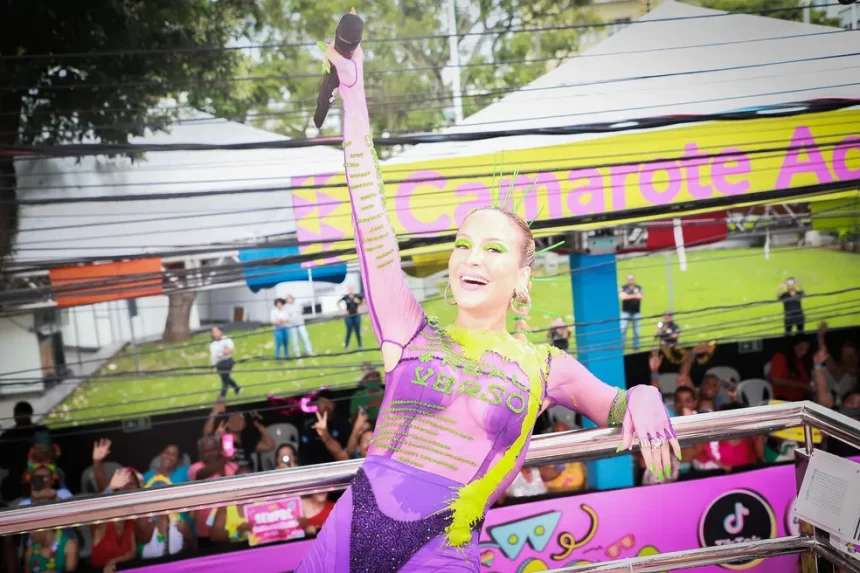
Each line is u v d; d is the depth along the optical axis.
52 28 4.23
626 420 1.44
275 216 4.31
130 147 4.26
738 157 4.18
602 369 4.58
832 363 5.48
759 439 4.54
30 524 1.32
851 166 4.19
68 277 4.24
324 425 4.63
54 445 4.75
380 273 1.45
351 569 1.31
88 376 4.82
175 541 4.09
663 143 4.18
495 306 1.46
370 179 1.47
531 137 4.17
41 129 4.21
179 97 4.33
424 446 1.36
